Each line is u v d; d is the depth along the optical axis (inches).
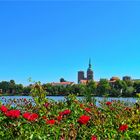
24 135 69.4
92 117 87.7
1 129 71.6
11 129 70.7
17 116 73.2
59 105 103.5
